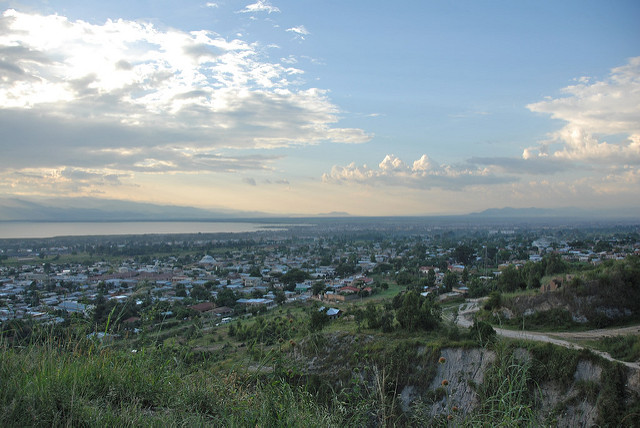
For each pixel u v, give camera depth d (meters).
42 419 3.72
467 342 15.79
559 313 23.34
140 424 4.02
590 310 22.84
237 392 5.17
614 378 12.69
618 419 11.89
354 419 5.04
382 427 5.04
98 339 5.71
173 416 4.32
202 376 5.46
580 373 13.41
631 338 16.02
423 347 16.56
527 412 4.75
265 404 4.66
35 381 4.27
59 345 5.43
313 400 5.25
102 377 4.84
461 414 5.19
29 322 5.83
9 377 4.34
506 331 21.80
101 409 4.13
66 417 3.82
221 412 4.63
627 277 23.73
